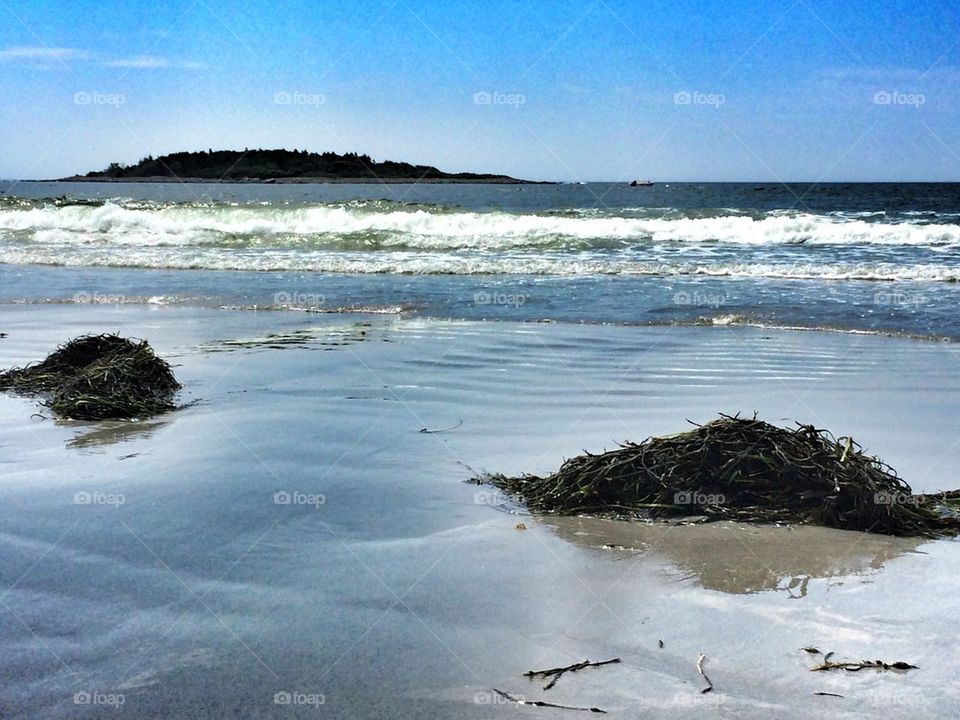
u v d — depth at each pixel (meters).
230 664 3.05
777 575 3.83
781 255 17.72
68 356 8.06
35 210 24.78
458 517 4.55
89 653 3.13
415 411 6.81
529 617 3.42
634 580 3.78
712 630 3.31
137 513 4.57
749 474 4.65
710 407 6.89
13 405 7.12
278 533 4.30
